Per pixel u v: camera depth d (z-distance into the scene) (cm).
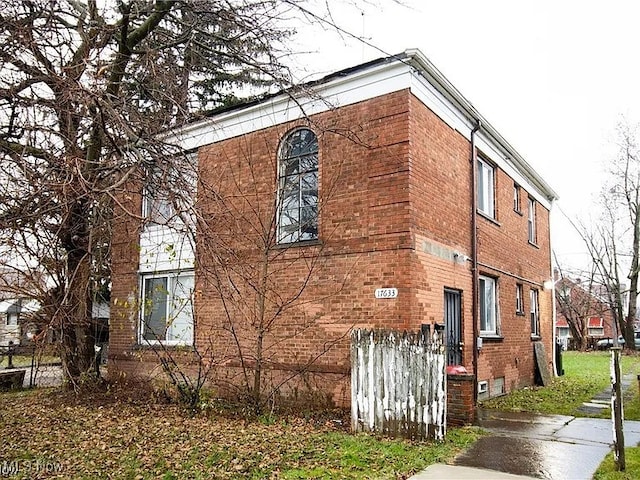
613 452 740
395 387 824
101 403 1130
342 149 1072
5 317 1138
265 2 768
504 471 647
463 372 934
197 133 1298
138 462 679
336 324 1038
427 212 1046
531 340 1667
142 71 775
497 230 1445
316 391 1038
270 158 1188
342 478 609
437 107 1125
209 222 653
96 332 1359
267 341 1122
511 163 1591
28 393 1325
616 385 666
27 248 580
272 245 1121
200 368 1091
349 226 1045
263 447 737
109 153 647
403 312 962
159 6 852
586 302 4409
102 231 716
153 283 1379
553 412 1093
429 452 724
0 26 569
